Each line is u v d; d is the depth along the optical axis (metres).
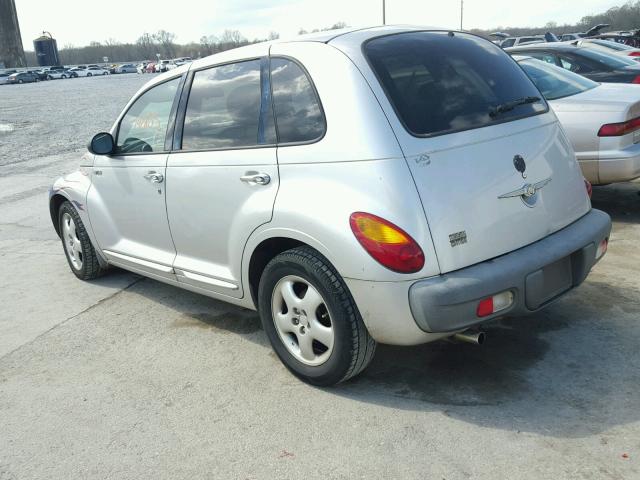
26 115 26.11
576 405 3.09
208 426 3.20
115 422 3.31
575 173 3.56
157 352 4.10
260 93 3.55
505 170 3.14
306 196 3.15
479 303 2.89
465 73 3.40
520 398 3.19
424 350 3.77
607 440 2.81
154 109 4.38
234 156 3.59
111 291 5.35
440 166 2.97
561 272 3.27
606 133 5.69
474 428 2.97
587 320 3.97
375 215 2.88
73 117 23.97
